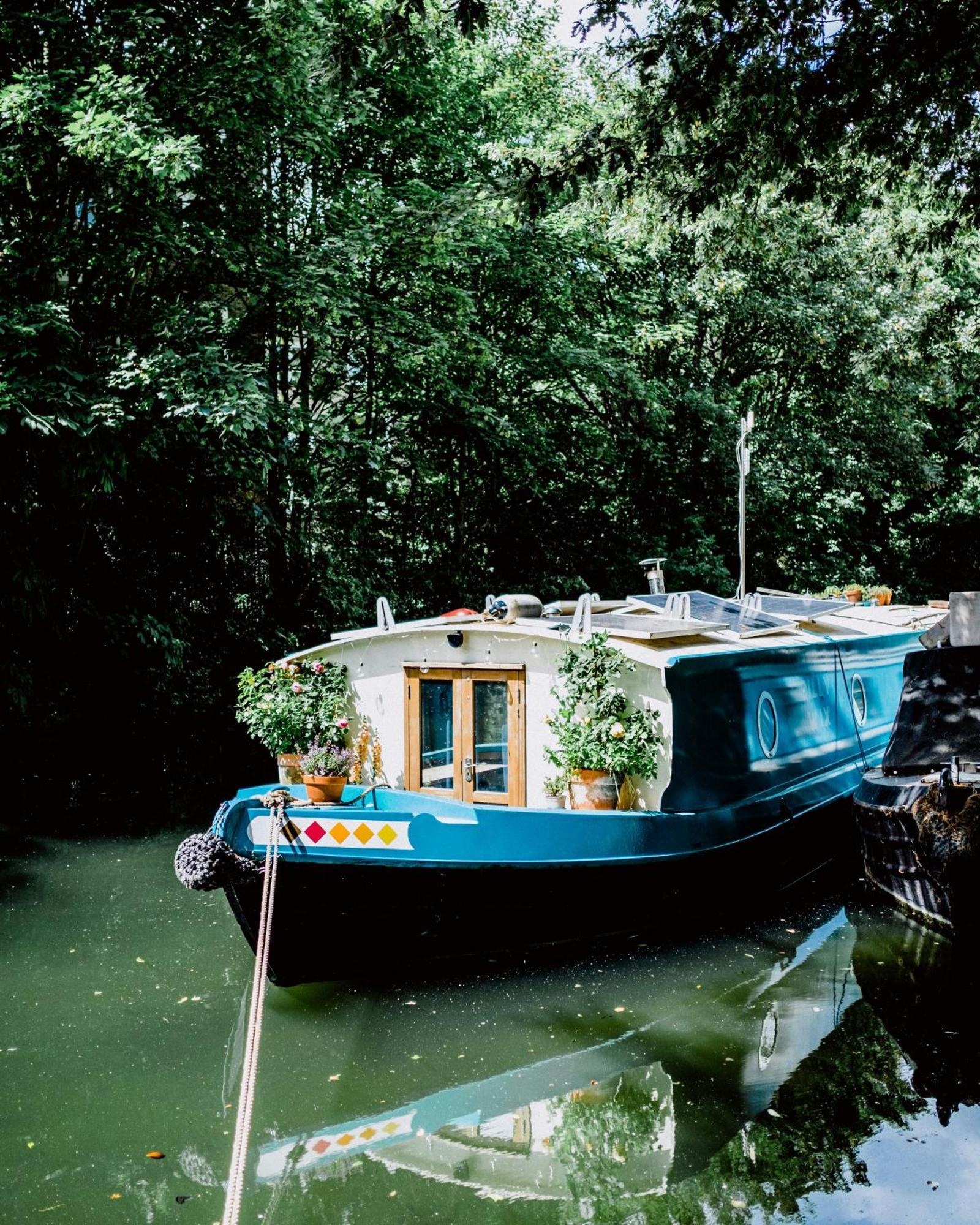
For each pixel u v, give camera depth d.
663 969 7.61
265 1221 4.73
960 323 22.03
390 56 9.57
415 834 7.06
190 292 16.50
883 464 26.69
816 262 23.42
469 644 8.54
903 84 9.30
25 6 12.91
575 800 8.11
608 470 25.66
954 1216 4.77
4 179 12.73
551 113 22.27
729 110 9.93
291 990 7.20
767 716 9.52
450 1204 4.88
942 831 7.72
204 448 15.20
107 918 8.55
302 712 8.93
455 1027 6.64
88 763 14.12
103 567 16.97
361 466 20.09
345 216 17.55
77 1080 5.91
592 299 23.25
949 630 10.06
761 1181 5.04
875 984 7.36
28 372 12.85
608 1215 4.79
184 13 14.59
